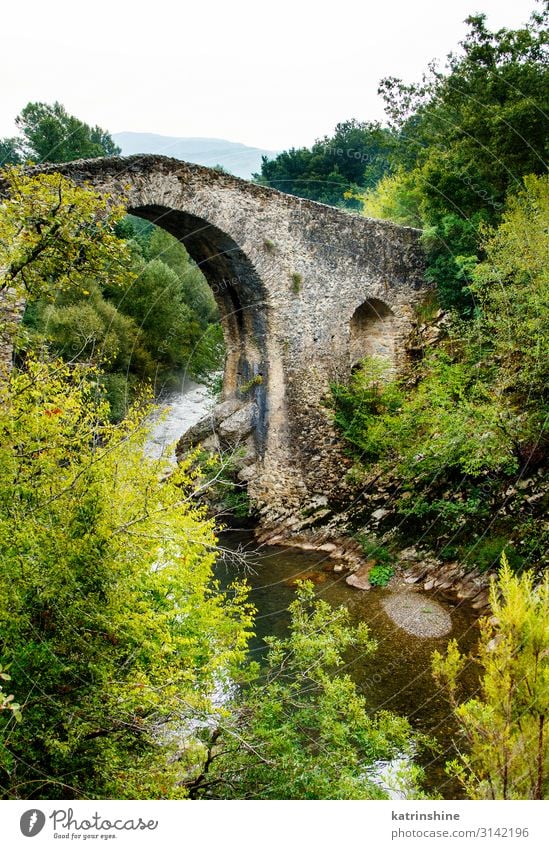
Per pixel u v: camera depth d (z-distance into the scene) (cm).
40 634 416
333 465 1536
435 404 1262
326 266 1562
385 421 1431
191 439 1636
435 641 930
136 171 1184
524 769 378
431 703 771
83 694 424
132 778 428
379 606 1084
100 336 1883
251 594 1190
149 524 513
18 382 507
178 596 596
